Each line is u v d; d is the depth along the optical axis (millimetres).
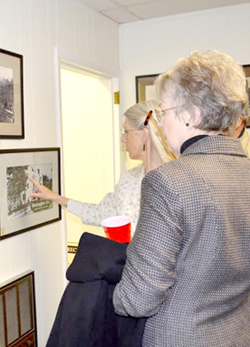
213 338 859
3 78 1855
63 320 1071
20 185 1989
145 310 828
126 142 1744
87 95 3209
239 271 877
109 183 3178
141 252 831
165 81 931
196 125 898
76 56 2494
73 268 1071
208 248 830
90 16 2680
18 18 1968
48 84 2225
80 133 3281
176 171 845
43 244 2213
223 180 860
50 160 2232
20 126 1985
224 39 2828
